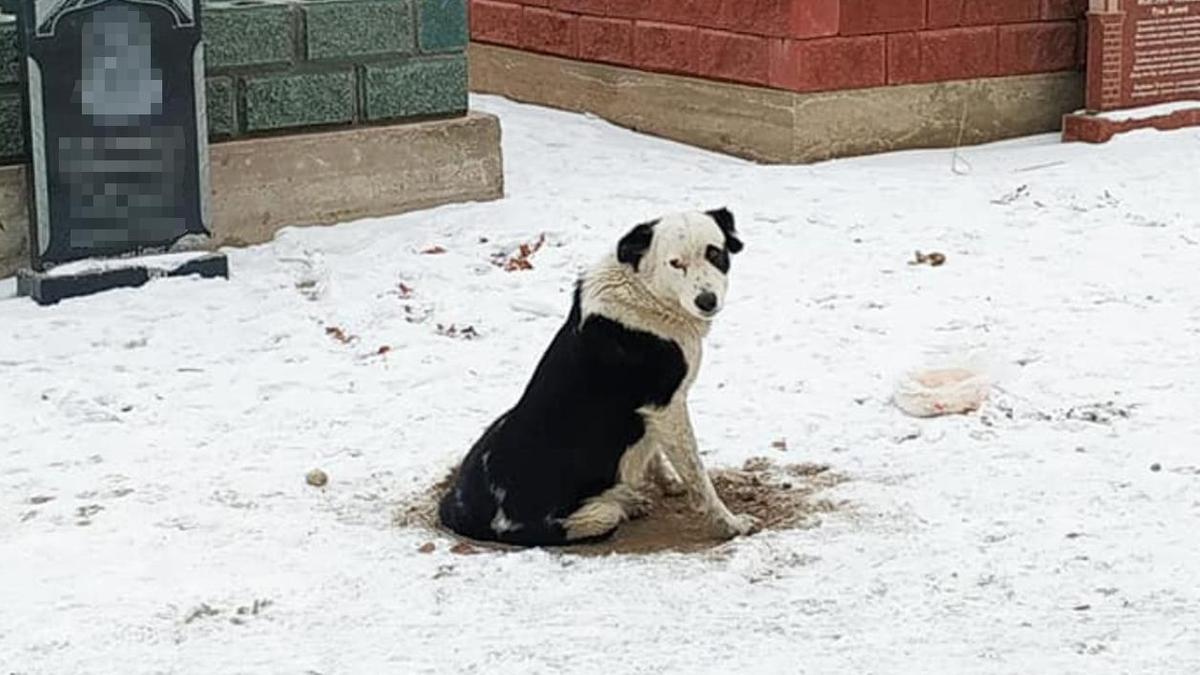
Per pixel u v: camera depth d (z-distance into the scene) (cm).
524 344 805
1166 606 597
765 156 1083
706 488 643
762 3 1073
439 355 795
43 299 853
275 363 791
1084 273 869
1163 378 754
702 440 714
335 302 853
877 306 835
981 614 596
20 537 652
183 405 754
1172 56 1116
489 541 645
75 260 865
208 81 928
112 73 860
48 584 622
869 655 567
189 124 877
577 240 927
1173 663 554
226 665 570
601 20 1170
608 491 639
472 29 1261
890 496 667
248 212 938
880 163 1070
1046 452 695
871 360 779
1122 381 751
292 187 947
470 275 884
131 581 623
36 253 866
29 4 842
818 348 791
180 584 621
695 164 1072
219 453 714
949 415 727
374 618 602
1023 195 985
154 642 591
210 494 681
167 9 866
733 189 1011
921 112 1098
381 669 564
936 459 693
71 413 746
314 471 693
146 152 870
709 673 556
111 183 866
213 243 930
